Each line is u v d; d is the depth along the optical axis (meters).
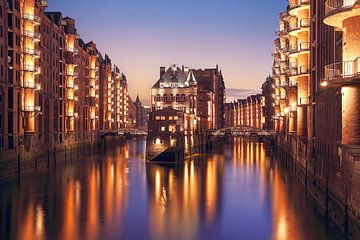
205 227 40.53
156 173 77.25
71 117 107.50
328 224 39.81
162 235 38.03
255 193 56.38
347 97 33.50
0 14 63.72
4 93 64.00
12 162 65.38
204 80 174.88
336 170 37.28
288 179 68.44
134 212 46.34
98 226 40.66
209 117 162.50
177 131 97.56
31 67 73.44
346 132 33.62
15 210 46.41
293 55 65.44
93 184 64.12
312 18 57.16
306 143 61.28
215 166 88.38
